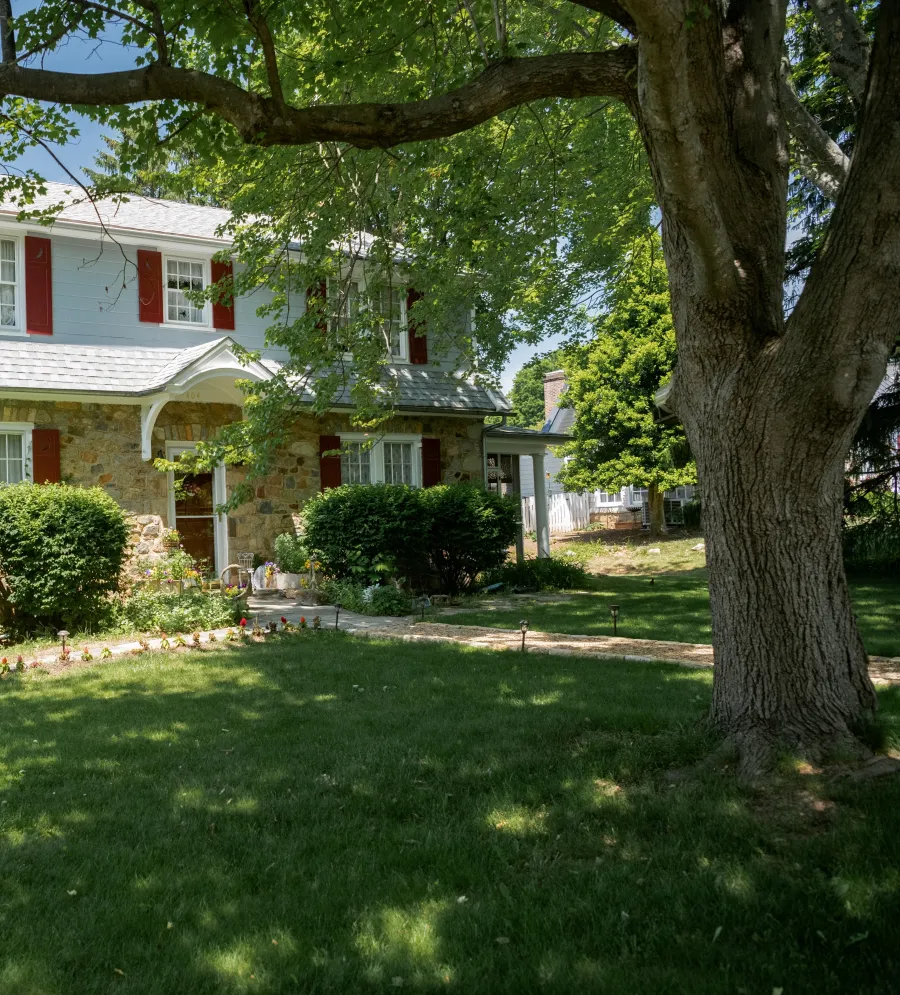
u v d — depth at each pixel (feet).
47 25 19.54
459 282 41.93
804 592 14.94
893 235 13.07
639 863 11.50
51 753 17.62
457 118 15.28
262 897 10.86
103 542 34.42
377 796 14.48
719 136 14.52
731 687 15.61
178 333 48.85
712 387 15.23
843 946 9.23
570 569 52.54
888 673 23.04
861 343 13.52
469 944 9.59
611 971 8.95
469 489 49.19
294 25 22.17
